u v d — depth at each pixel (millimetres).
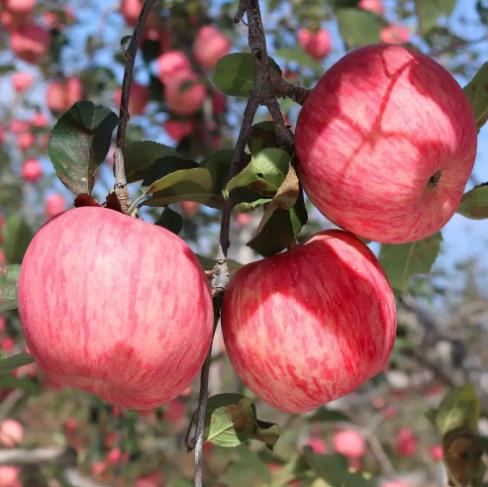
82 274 402
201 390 445
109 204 450
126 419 1085
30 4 1318
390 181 426
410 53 445
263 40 478
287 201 435
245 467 744
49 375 438
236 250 1277
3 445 1346
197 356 425
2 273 491
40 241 419
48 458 1170
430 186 447
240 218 1225
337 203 443
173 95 1102
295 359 437
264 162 447
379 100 428
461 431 612
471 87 499
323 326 436
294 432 1250
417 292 1318
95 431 1448
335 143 434
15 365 482
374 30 730
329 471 644
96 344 399
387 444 1496
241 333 448
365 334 441
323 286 442
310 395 445
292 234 460
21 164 1665
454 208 463
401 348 1277
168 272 411
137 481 1263
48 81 1379
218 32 1145
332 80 446
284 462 839
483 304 1661
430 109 427
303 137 448
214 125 1173
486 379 1370
